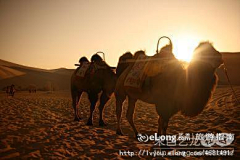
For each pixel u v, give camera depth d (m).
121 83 8.03
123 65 8.59
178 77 6.11
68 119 11.38
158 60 6.58
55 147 6.56
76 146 6.66
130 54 8.66
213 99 17.41
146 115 12.30
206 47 5.99
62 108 16.20
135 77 7.18
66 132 8.36
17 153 6.05
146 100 7.04
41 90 72.62
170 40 6.78
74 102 11.20
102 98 9.91
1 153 6.04
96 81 9.86
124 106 17.44
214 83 6.05
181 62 6.34
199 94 5.89
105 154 5.99
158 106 6.34
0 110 14.13
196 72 5.90
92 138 7.54
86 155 5.92
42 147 6.56
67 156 5.86
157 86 6.37
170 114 6.27
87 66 10.66
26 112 13.52
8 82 87.69
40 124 9.81
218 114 10.88
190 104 5.98
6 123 9.84
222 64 6.21
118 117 8.22
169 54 6.61
